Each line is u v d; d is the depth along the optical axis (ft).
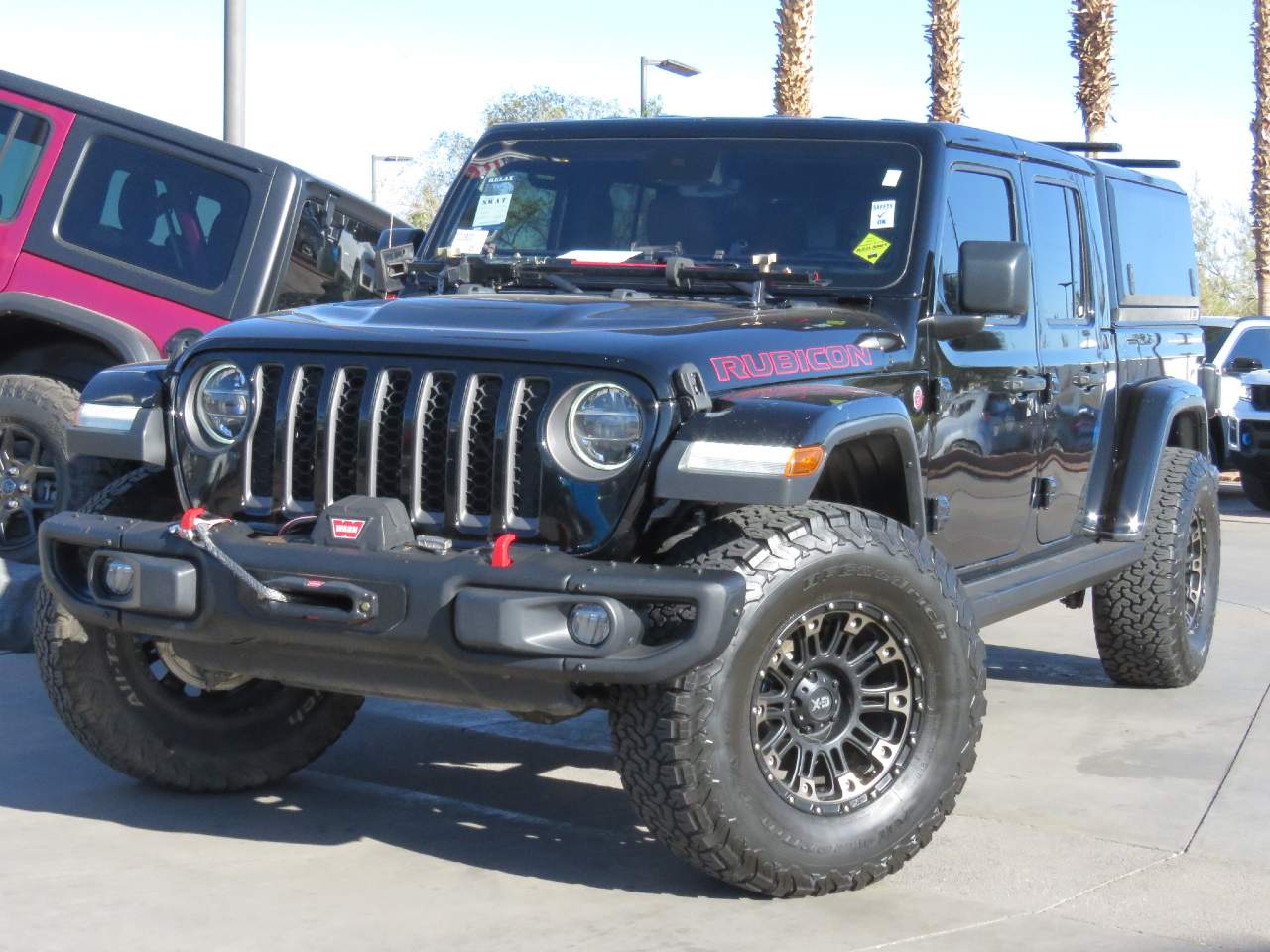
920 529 13.62
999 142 17.08
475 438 12.23
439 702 12.35
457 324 12.92
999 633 25.36
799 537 11.94
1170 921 12.17
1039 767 16.99
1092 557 18.44
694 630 11.14
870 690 12.83
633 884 12.79
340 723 15.57
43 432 22.29
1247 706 20.27
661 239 15.78
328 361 12.79
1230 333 51.88
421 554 11.86
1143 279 21.61
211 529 12.51
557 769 16.52
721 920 11.96
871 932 11.78
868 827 12.44
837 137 15.90
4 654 20.98
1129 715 19.62
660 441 11.75
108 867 12.96
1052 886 13.00
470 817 14.66
